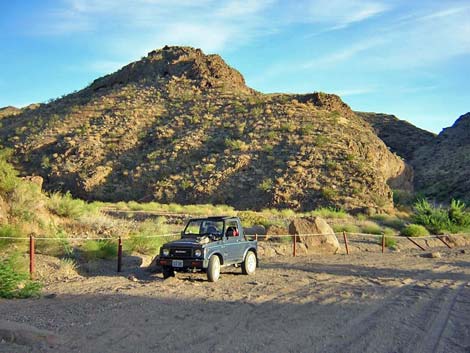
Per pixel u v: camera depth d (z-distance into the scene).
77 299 9.55
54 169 61.94
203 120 69.62
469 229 32.78
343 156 54.34
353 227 28.92
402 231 29.72
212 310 9.04
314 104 74.81
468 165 96.88
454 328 8.30
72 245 15.54
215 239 13.05
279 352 6.59
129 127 70.75
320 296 10.85
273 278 13.45
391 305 10.03
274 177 51.16
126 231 19.08
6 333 6.34
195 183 52.84
